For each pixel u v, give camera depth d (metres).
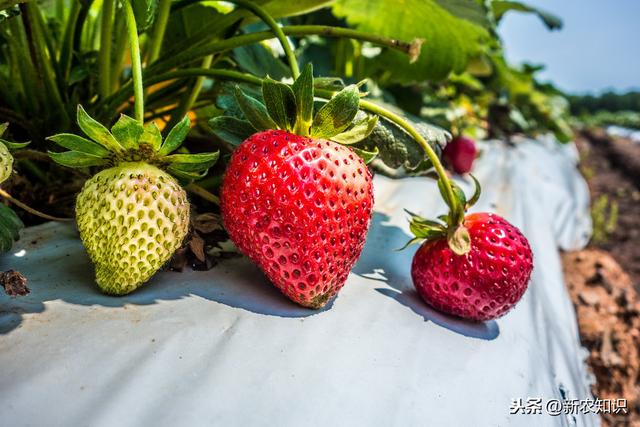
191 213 0.16
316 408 0.11
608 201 1.20
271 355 0.12
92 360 0.11
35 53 0.19
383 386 0.12
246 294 0.14
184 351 0.12
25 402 0.09
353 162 0.14
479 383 0.14
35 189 0.19
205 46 0.18
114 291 0.13
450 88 0.66
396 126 0.17
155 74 0.19
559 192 0.65
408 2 0.28
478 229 0.16
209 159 0.12
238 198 0.13
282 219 0.13
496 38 0.32
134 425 0.10
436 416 0.12
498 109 0.90
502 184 0.46
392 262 0.20
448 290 0.16
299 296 0.14
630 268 0.76
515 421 0.13
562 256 0.56
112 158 0.12
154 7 0.15
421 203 0.29
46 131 0.20
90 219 0.12
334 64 0.38
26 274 0.14
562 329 0.28
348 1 0.30
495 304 0.16
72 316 0.12
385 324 0.15
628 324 0.44
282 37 0.17
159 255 0.12
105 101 0.19
